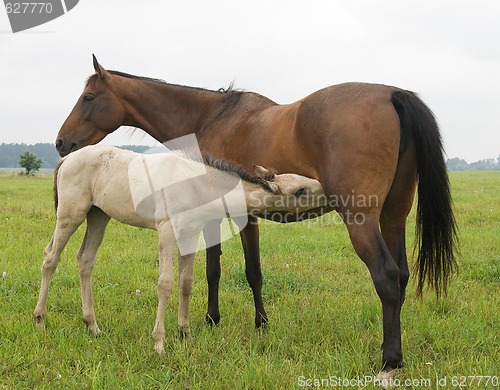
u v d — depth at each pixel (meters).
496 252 7.95
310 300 5.69
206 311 5.29
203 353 4.08
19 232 9.50
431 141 3.81
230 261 7.47
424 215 3.97
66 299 5.56
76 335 4.48
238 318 5.15
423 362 3.93
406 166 3.97
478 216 11.82
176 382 3.72
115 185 4.55
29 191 19.52
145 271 6.76
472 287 6.02
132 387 3.53
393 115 3.78
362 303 5.24
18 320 4.75
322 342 4.40
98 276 6.45
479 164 141.25
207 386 3.58
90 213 4.91
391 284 3.60
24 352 4.08
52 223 10.71
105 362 4.02
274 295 6.00
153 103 5.55
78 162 4.72
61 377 3.70
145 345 4.28
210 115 5.21
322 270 7.09
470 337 4.37
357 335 4.42
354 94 3.89
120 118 5.69
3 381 3.68
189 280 4.48
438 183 3.84
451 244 4.02
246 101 4.95
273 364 3.85
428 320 4.74
